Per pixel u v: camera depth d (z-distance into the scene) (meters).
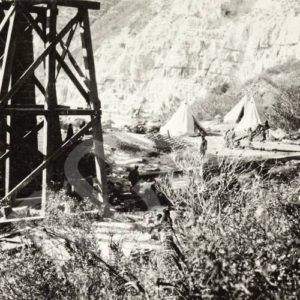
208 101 63.34
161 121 57.03
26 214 12.67
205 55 86.56
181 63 87.94
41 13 15.73
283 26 79.88
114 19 130.75
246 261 4.71
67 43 15.11
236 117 48.31
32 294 6.09
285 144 36.75
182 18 95.25
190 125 39.50
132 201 15.39
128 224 10.52
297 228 5.10
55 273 6.33
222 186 6.26
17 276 6.25
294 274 4.71
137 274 6.07
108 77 102.06
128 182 19.22
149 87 91.06
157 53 95.56
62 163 15.45
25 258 6.43
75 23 14.50
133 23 114.88
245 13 88.81
